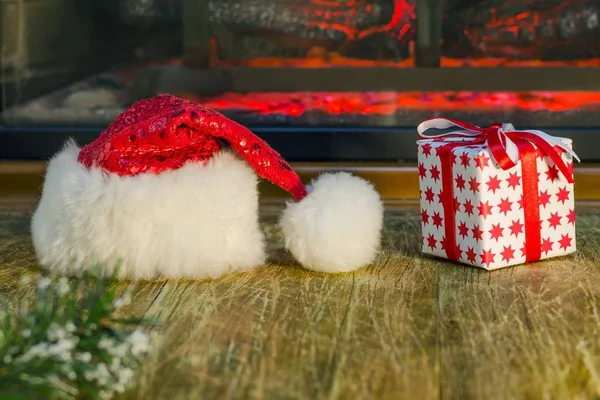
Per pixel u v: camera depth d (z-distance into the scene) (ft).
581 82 4.25
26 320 2.68
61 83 4.48
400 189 4.33
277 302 3.09
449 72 4.28
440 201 3.39
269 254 3.58
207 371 2.64
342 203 3.28
